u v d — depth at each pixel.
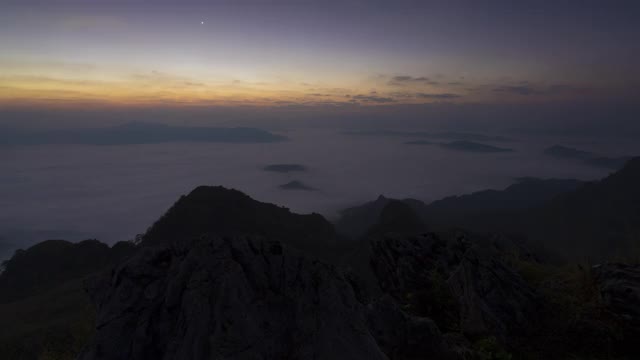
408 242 18.41
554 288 12.23
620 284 10.92
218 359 6.58
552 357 9.81
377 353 7.06
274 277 8.25
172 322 7.43
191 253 8.20
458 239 18.23
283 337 7.29
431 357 8.70
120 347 7.16
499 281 11.79
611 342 10.01
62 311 49.94
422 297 14.09
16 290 79.62
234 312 7.20
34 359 23.84
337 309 7.54
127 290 7.89
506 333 10.49
